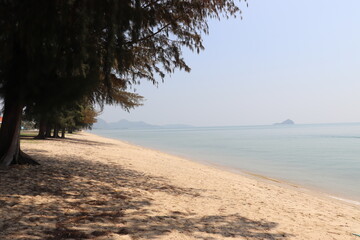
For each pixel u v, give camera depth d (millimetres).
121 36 7738
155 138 82062
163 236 4406
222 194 8875
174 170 14039
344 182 14906
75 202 6004
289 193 10883
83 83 8531
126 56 8367
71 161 12812
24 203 5516
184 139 74562
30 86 8305
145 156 20641
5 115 9484
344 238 5398
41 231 4168
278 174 17516
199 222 5410
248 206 7457
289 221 6293
